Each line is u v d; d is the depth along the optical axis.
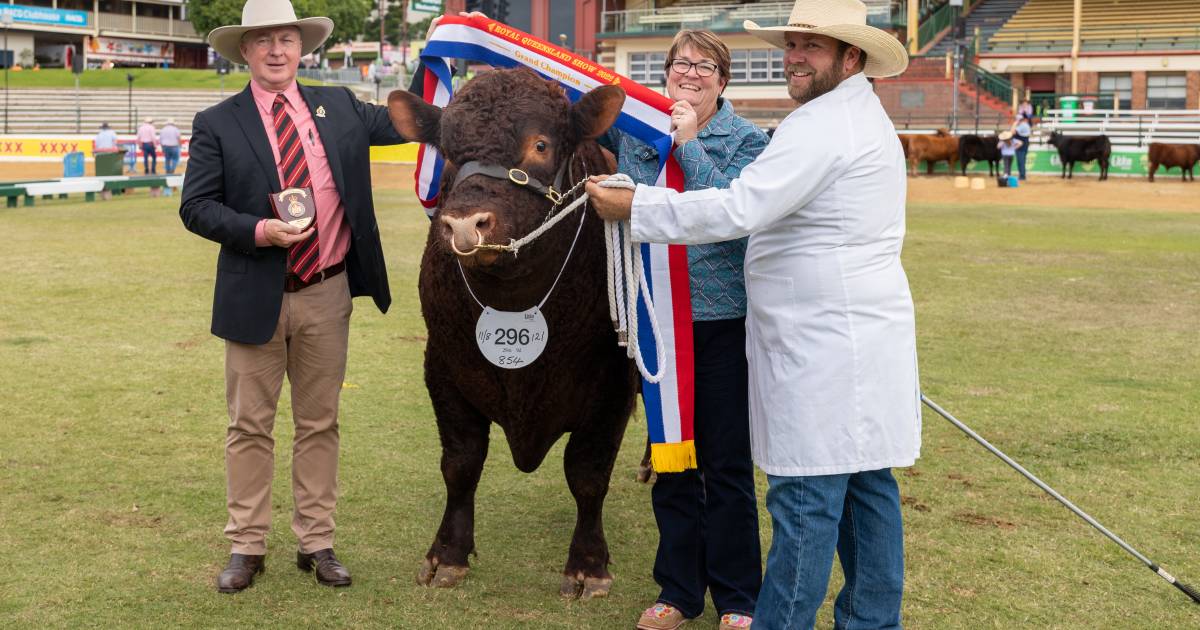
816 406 3.46
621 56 47.47
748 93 45.06
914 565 4.73
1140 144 33.62
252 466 4.47
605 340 4.30
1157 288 12.36
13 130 47.69
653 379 4.00
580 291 4.16
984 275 13.26
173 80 60.06
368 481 5.73
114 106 51.81
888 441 3.51
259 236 4.18
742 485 4.14
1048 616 4.25
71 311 10.29
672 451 4.06
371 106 4.68
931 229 18.80
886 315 3.51
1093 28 44.84
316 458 4.55
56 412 6.91
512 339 4.10
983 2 50.69
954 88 37.94
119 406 7.08
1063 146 30.95
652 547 5.00
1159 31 43.09
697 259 4.07
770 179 3.41
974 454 6.34
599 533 4.56
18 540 4.86
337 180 4.41
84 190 22.25
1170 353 9.05
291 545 4.91
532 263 3.89
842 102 3.52
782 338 3.52
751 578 4.20
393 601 4.34
